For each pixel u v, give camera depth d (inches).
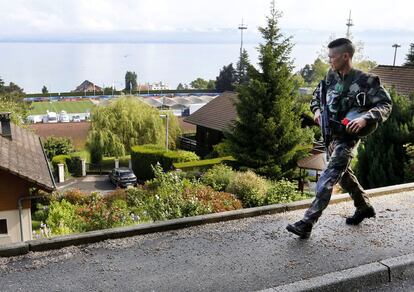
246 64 759.7
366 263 161.9
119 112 1264.8
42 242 172.2
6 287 143.9
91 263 161.9
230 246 177.5
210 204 323.0
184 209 292.8
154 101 2284.7
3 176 411.5
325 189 175.0
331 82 174.2
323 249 173.9
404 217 210.7
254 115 728.3
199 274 153.6
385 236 187.3
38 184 412.2
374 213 196.9
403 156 411.2
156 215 297.6
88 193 815.7
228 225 201.3
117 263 162.1
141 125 1269.7
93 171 1235.2
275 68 734.5
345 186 192.2
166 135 1282.0
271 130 714.2
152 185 483.8
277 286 142.9
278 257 166.9
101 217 336.8
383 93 163.8
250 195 447.2
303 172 733.9
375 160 420.5
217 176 531.2
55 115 2228.1
